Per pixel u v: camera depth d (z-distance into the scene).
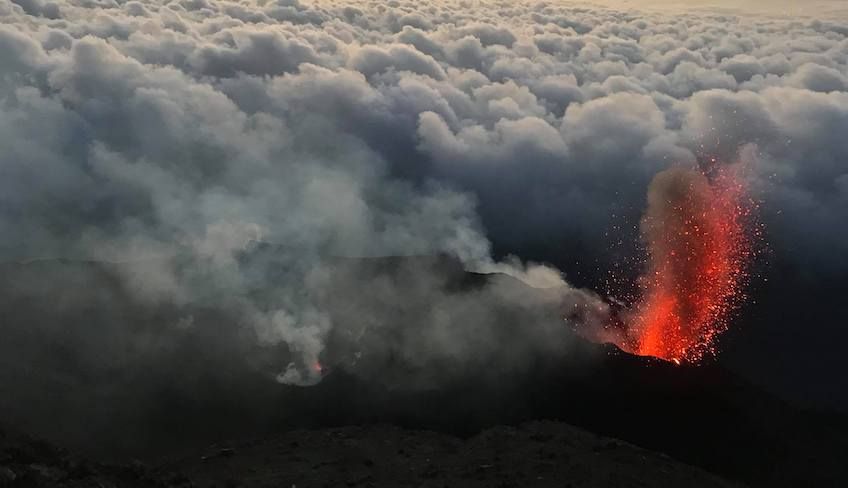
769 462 39.12
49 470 20.59
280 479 26.64
